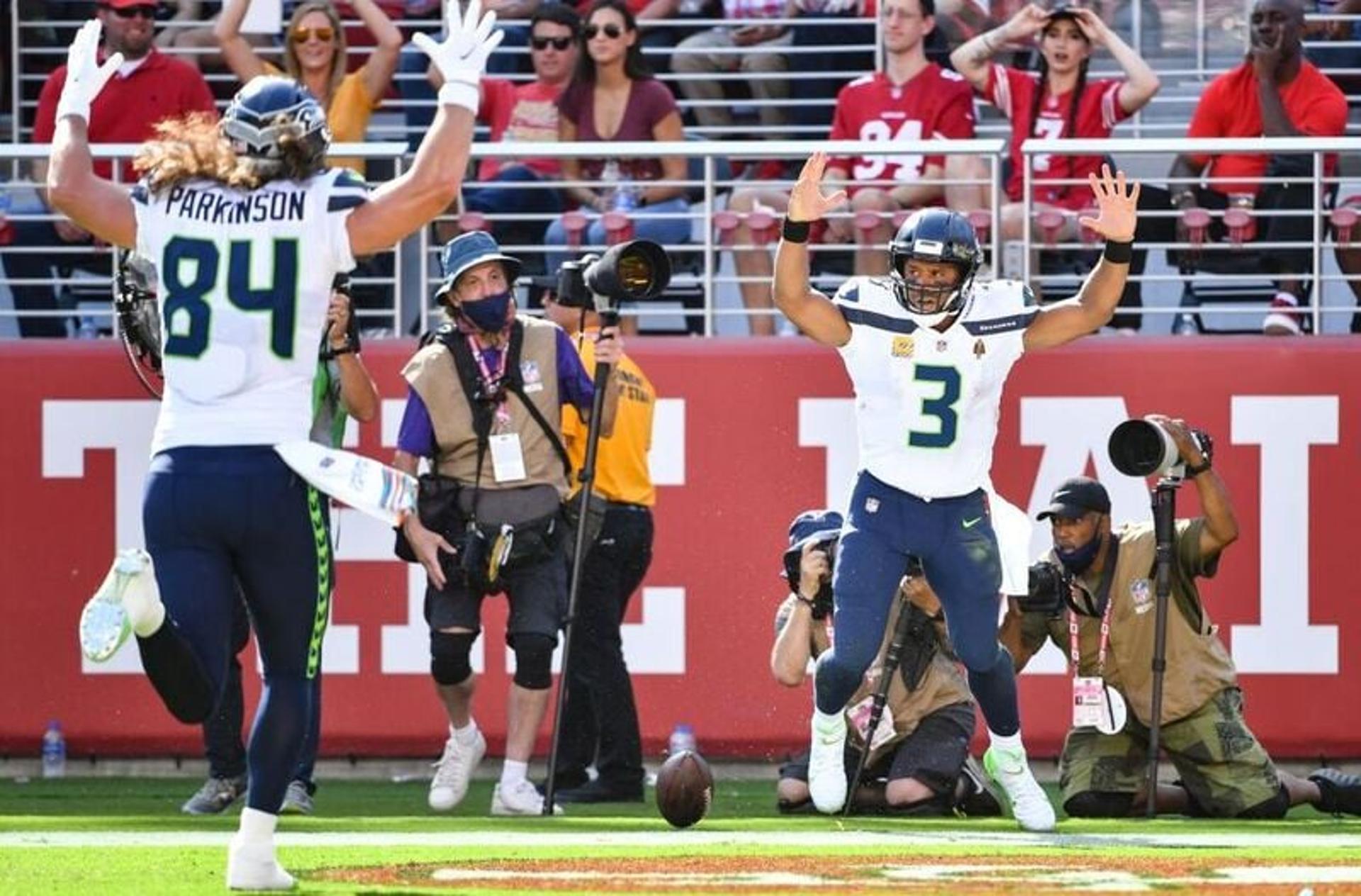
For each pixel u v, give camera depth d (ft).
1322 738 110.73
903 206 116.37
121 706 113.80
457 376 90.12
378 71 124.47
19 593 114.21
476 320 89.40
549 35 123.44
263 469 57.67
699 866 66.64
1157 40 134.72
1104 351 111.65
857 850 72.23
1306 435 111.04
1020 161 119.96
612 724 96.84
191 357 58.29
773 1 132.87
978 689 80.74
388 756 112.98
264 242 58.44
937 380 77.46
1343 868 66.33
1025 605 91.56
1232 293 118.93
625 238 114.42
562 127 122.21
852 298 78.18
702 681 112.68
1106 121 121.49
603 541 96.58
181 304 58.44
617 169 118.42
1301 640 110.93
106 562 114.21
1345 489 110.83
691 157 114.52
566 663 91.25
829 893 58.90
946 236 76.54
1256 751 91.61
